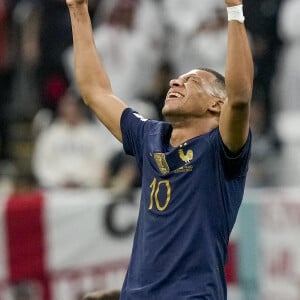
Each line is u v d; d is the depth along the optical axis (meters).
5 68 49.34
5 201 33.50
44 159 43.25
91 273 33.72
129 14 47.41
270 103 46.38
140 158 19.62
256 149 43.75
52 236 33.56
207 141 18.61
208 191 18.42
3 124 48.22
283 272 33.53
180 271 18.17
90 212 33.81
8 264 33.34
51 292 33.56
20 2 50.66
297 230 33.38
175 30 47.19
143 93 46.03
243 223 33.81
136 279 18.52
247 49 18.03
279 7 47.94
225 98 19.09
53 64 48.84
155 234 18.50
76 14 21.03
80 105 44.78
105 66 47.06
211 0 46.84
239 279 33.75
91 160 43.19
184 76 19.30
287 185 43.62
